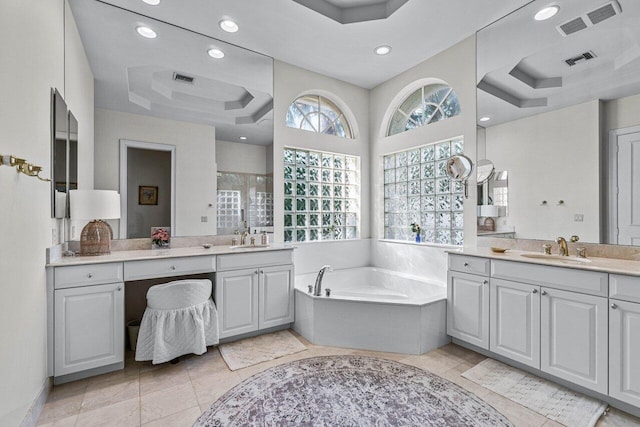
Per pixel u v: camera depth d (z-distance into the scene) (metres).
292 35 2.89
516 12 2.54
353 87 4.04
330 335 2.66
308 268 3.67
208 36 2.90
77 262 2.00
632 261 1.98
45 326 1.86
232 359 2.39
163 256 2.33
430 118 3.52
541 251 2.45
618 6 2.08
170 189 2.78
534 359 2.09
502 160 2.71
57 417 1.71
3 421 1.31
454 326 2.63
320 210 3.89
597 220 2.16
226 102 3.10
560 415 1.72
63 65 2.09
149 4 2.43
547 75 2.41
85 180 2.46
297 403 1.85
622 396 1.70
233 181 3.11
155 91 2.75
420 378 2.12
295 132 3.56
